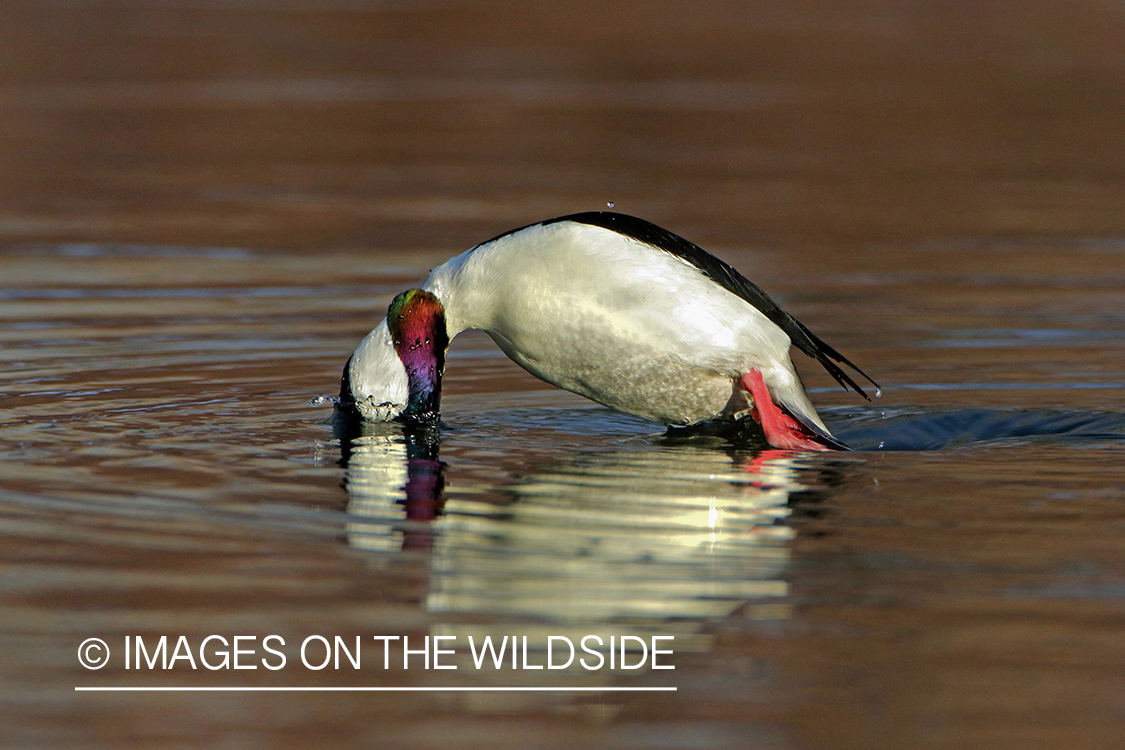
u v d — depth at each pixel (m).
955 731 5.80
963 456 10.22
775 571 7.56
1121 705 5.99
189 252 19.48
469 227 21.36
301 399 12.03
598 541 8.12
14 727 5.94
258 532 8.23
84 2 52.56
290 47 44.28
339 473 9.66
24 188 24.47
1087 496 8.97
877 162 27.94
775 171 26.89
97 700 6.16
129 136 29.89
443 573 7.55
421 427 11.26
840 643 6.61
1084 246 20.23
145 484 9.23
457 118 32.88
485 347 14.92
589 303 10.60
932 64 40.59
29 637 6.72
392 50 44.38
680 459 10.27
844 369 13.48
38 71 38.06
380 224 21.66
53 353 13.57
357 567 7.64
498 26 49.22
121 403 11.69
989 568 7.55
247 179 25.92
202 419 11.23
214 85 36.94
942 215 22.83
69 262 18.66
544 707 6.10
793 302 16.61
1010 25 48.06
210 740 5.86
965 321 15.49
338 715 6.03
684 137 30.64
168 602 7.12
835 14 51.53
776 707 6.02
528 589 7.32
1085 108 33.56
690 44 45.34
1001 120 32.34
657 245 10.67
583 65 41.50
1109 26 47.44
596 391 11.20
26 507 8.63
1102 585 7.28
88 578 7.43
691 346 10.60
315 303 16.28
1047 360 13.70
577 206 23.12
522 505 8.90
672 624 6.86
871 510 8.72
